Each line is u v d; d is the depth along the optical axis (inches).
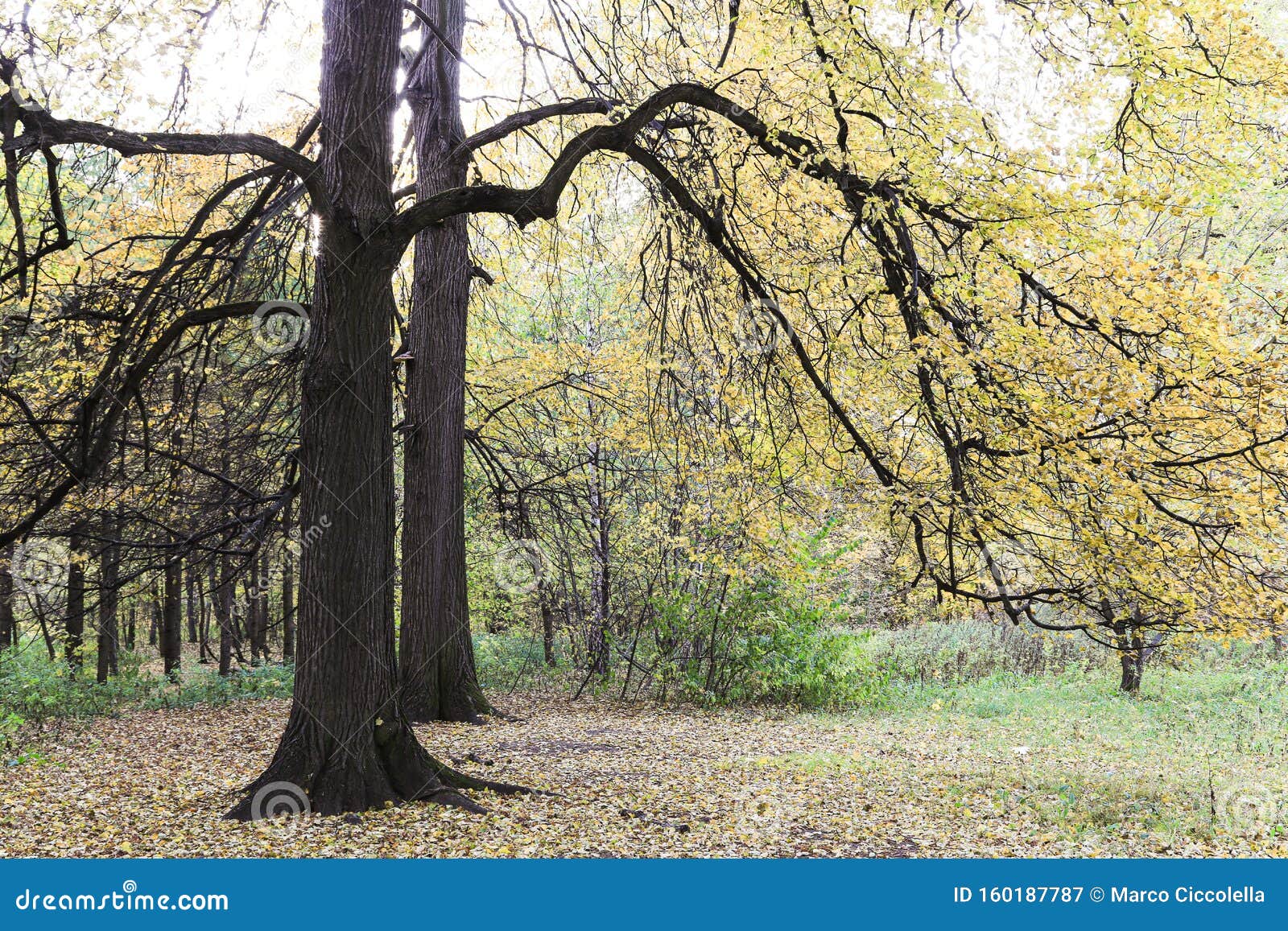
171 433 394.6
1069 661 732.7
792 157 295.3
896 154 273.0
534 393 608.1
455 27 491.8
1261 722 499.8
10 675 590.9
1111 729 521.7
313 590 278.5
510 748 430.0
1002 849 274.5
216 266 386.6
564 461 658.2
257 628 858.1
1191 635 348.8
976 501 319.3
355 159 277.4
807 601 638.5
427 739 446.9
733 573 580.1
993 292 298.7
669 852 255.0
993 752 455.8
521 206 278.2
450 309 514.6
